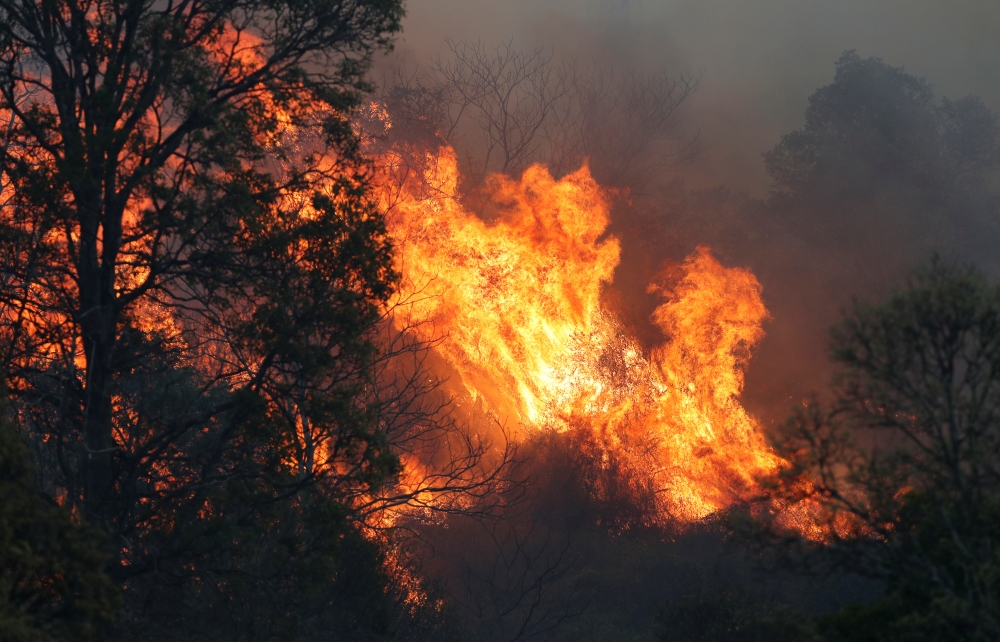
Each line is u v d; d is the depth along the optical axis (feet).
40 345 39.17
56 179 36.11
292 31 40.22
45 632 26.05
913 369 24.57
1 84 37.73
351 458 38.86
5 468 27.68
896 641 22.93
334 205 39.63
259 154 39.06
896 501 25.04
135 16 37.40
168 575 38.45
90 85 38.14
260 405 37.88
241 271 38.47
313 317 37.78
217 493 40.37
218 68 39.37
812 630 25.66
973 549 22.66
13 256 37.63
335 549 39.63
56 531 27.99
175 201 36.86
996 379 23.45
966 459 23.44
